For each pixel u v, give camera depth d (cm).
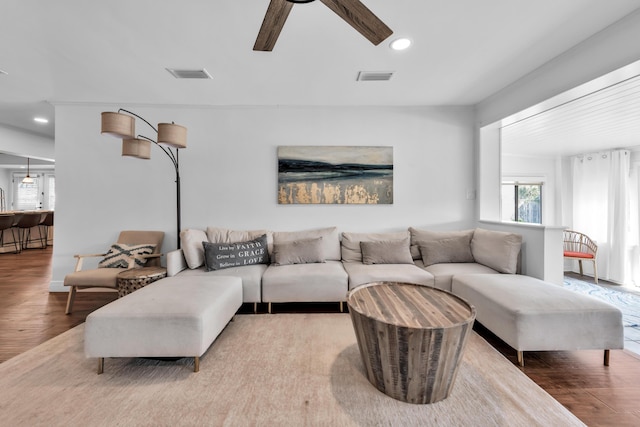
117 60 254
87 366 192
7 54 244
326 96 338
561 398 161
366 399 158
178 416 146
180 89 317
